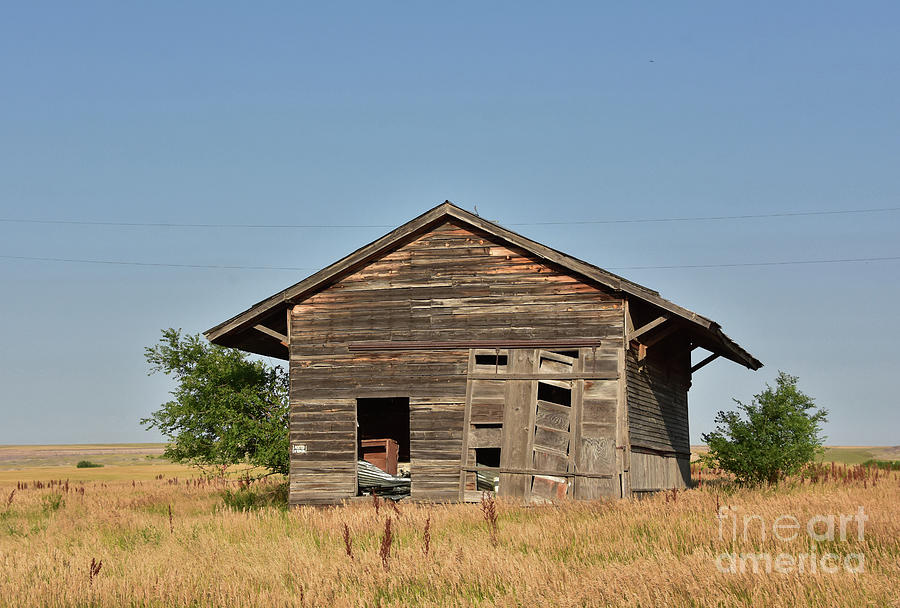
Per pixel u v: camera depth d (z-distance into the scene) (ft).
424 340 79.92
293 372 81.92
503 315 78.79
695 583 35.76
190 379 104.83
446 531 56.29
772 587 35.12
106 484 169.89
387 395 79.82
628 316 76.79
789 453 106.93
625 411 75.20
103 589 40.91
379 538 55.26
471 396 78.18
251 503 95.30
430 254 81.05
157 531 64.13
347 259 81.05
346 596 38.01
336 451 80.18
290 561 46.50
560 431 75.82
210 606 38.42
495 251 79.87
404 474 91.45
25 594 40.73
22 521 80.89
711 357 98.89
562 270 78.18
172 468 357.41
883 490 90.53
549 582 38.27
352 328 81.46
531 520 62.23
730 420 111.96
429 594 39.06
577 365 76.54
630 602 34.71
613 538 51.70
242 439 102.47
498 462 84.74
